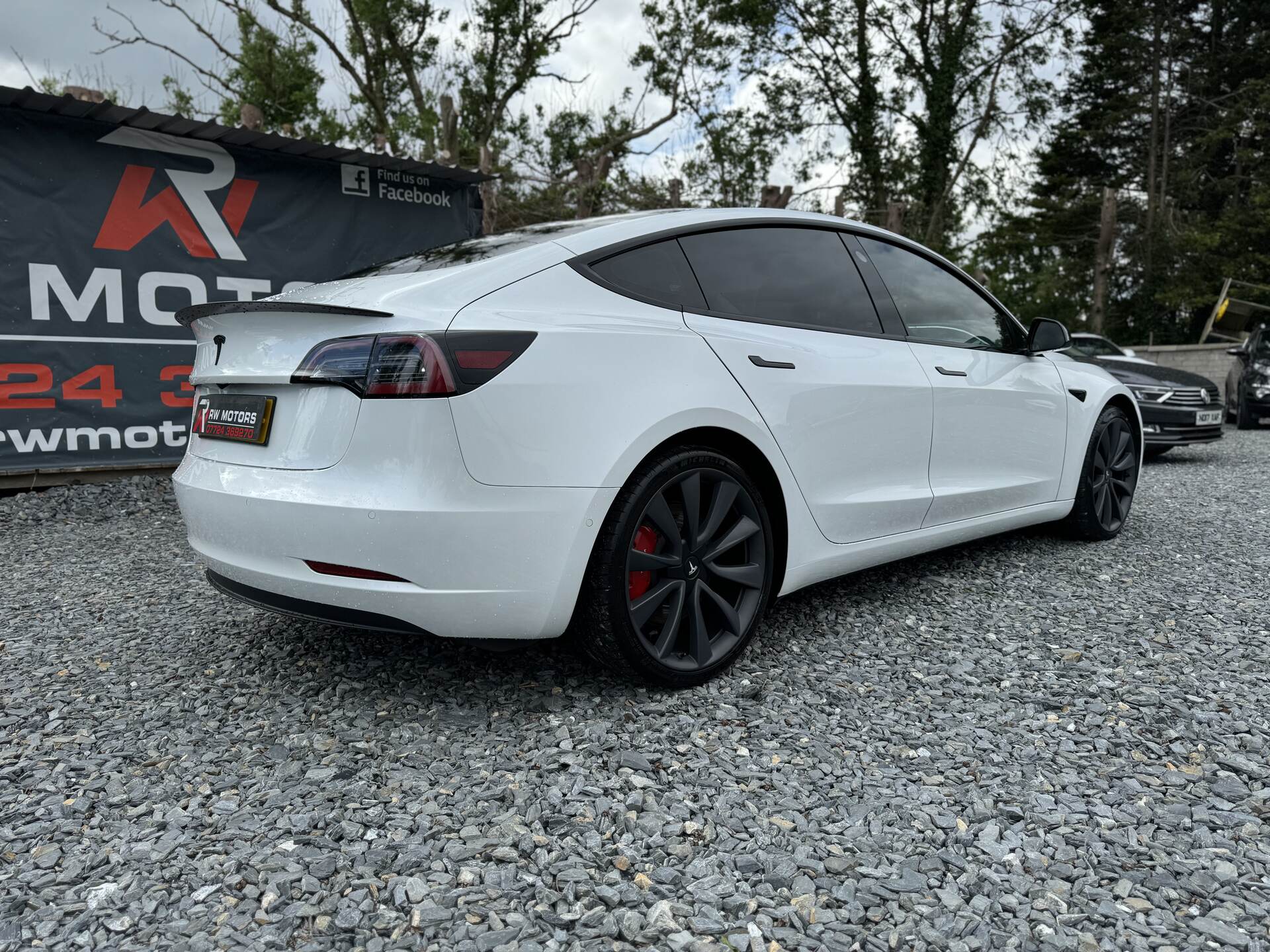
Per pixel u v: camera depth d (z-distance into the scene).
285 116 22.62
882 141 23.22
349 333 2.22
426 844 1.83
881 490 3.20
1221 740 2.30
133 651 3.02
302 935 1.56
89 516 5.41
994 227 26.11
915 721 2.42
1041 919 1.60
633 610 2.43
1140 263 27.62
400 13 23.20
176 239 6.22
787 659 2.87
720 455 2.61
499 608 2.23
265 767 2.18
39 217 5.70
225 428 2.51
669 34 23.98
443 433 2.12
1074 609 3.39
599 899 1.65
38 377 5.79
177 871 1.75
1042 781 2.10
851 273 3.32
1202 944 1.53
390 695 2.59
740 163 23.94
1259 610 3.36
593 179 11.27
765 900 1.65
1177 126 29.31
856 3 22.89
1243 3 28.80
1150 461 8.74
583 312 2.45
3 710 2.55
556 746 2.26
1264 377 11.95
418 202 7.36
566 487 2.25
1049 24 22.56
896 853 1.80
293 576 2.26
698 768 2.14
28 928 1.58
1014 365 3.96
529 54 24.52
